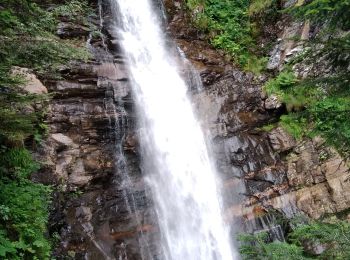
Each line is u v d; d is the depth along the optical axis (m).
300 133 11.74
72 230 8.43
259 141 12.07
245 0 16.44
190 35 15.34
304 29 13.13
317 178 10.77
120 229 9.38
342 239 4.26
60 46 6.52
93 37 12.24
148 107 11.84
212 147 12.02
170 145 11.73
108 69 11.59
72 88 10.12
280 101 12.35
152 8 15.25
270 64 14.00
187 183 11.46
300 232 4.81
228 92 13.16
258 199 11.12
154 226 10.03
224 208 11.24
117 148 10.45
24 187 7.20
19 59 6.16
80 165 9.31
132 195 10.06
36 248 6.58
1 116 6.12
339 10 4.13
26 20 6.17
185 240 10.41
